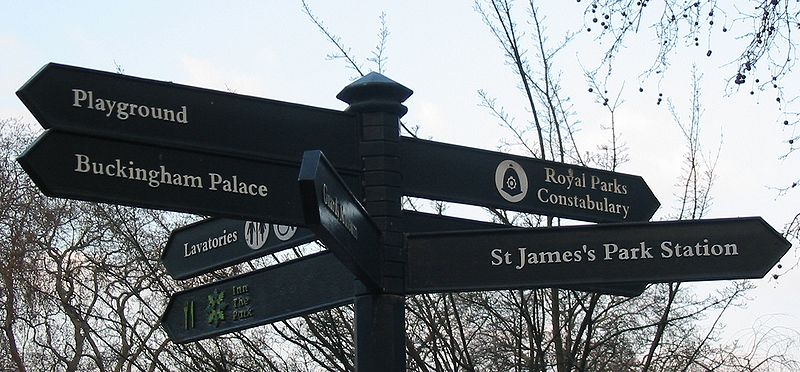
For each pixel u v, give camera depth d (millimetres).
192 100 4523
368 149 4945
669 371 8750
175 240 5664
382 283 4793
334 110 4926
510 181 5320
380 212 4891
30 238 15008
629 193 5703
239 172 4539
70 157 4188
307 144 4773
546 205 5391
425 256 4969
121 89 4371
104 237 15867
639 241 5051
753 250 5031
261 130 4660
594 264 5027
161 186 4344
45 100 4188
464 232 5027
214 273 8039
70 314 8898
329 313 6910
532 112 7770
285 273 5230
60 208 16156
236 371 7777
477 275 4977
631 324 9242
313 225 3793
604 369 9445
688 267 5016
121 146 4305
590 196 5551
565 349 7320
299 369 7980
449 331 6816
